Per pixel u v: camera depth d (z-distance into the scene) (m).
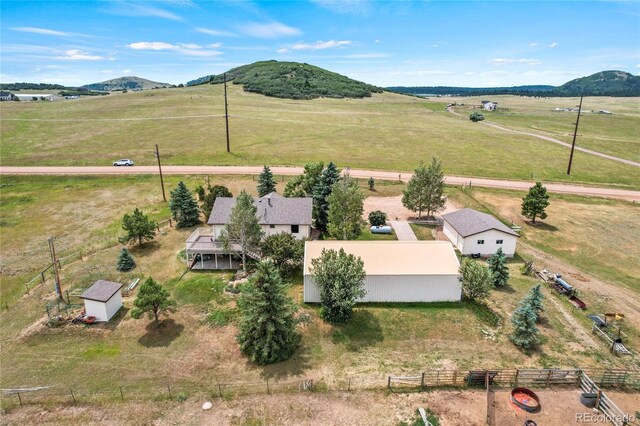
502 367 24.95
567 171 80.31
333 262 29.81
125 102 150.38
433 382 23.39
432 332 28.83
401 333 28.77
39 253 45.16
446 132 120.00
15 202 59.00
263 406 21.92
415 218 54.78
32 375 25.20
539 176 77.44
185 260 41.53
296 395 22.73
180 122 116.38
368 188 67.25
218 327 29.91
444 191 65.75
